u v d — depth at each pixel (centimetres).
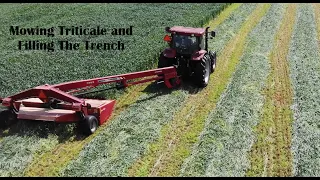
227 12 3203
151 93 1597
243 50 2225
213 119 1386
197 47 1625
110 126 1322
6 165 1092
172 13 2930
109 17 2780
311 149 1207
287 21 2962
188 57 1636
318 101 1552
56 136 1231
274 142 1254
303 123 1370
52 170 1084
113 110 1448
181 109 1473
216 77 1808
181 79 1706
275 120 1402
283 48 2283
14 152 1147
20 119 1285
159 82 1580
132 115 1402
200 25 2678
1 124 1277
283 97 1596
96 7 3133
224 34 2544
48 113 1222
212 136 1270
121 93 1583
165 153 1180
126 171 1088
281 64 2002
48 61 1869
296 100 1566
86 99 1406
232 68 1928
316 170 1109
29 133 1236
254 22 2900
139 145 1209
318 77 1811
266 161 1152
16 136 1230
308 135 1288
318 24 2900
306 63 2014
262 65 1980
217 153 1177
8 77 1655
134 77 1462
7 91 1507
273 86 1711
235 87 1681
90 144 1205
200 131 1310
